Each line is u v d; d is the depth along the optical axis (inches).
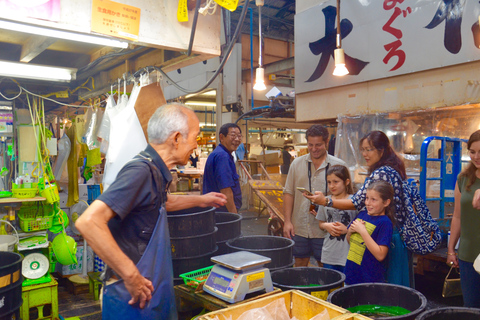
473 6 172.4
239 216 115.9
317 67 251.9
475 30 172.2
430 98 193.0
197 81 390.9
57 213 142.1
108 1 96.1
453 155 160.2
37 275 127.0
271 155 464.8
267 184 272.4
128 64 138.3
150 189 58.9
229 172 129.1
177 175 354.3
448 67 185.0
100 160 149.9
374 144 98.7
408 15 198.8
